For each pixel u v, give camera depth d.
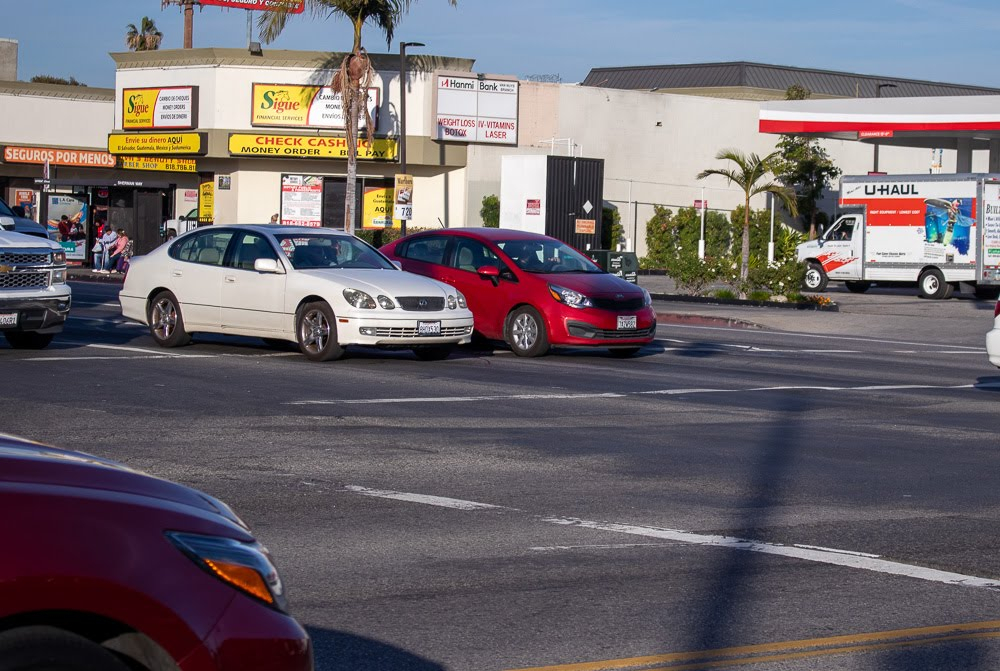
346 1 42.09
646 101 51.81
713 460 10.52
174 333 18.02
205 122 46.84
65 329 20.47
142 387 13.84
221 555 3.55
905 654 5.62
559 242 19.84
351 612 6.10
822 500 9.02
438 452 10.53
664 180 52.59
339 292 16.47
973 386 16.75
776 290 33.38
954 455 11.06
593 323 18.16
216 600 3.46
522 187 46.16
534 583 6.69
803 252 39.69
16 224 24.58
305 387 14.29
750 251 51.72
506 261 18.86
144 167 49.41
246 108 46.53
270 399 13.26
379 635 5.75
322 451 10.41
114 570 3.31
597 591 6.55
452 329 16.97
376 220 48.38
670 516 8.38
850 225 38.72
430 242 19.75
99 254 42.81
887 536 7.96
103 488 3.63
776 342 23.39
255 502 8.51
